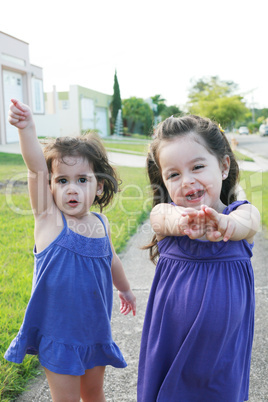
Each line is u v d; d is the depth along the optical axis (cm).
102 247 199
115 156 1596
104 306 194
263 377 243
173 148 177
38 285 185
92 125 4134
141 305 339
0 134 2109
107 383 240
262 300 343
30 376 237
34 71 2625
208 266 174
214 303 168
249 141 2619
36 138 188
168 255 186
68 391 183
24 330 186
